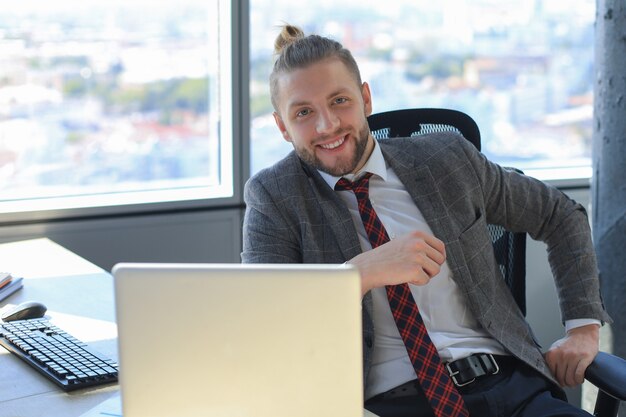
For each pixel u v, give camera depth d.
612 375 1.70
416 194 1.86
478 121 3.33
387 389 1.72
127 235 2.84
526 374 1.78
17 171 2.78
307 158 1.82
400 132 2.08
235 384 1.14
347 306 1.12
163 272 1.13
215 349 1.14
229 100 2.94
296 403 1.15
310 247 1.79
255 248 1.83
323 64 1.78
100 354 1.59
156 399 1.16
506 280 2.04
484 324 1.79
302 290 1.12
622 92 2.48
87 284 2.10
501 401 1.69
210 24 2.96
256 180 1.87
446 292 1.81
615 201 2.52
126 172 2.93
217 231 2.97
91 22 2.80
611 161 2.52
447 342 1.76
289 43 1.84
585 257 1.96
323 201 1.82
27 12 2.71
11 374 1.54
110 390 1.46
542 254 3.25
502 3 3.30
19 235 2.70
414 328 1.71
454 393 1.67
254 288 1.12
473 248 1.85
